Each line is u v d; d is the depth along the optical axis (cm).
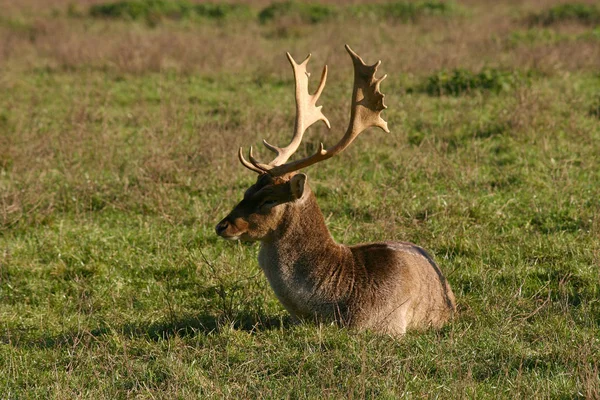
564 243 1705
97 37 4219
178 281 1605
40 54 3906
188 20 5172
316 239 1280
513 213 1892
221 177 2117
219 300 1496
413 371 1172
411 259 1335
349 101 2669
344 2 5838
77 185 2070
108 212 1973
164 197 1975
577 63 3462
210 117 2744
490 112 2720
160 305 1499
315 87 3142
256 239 1275
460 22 4788
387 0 5881
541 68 3309
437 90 3083
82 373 1209
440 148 2325
